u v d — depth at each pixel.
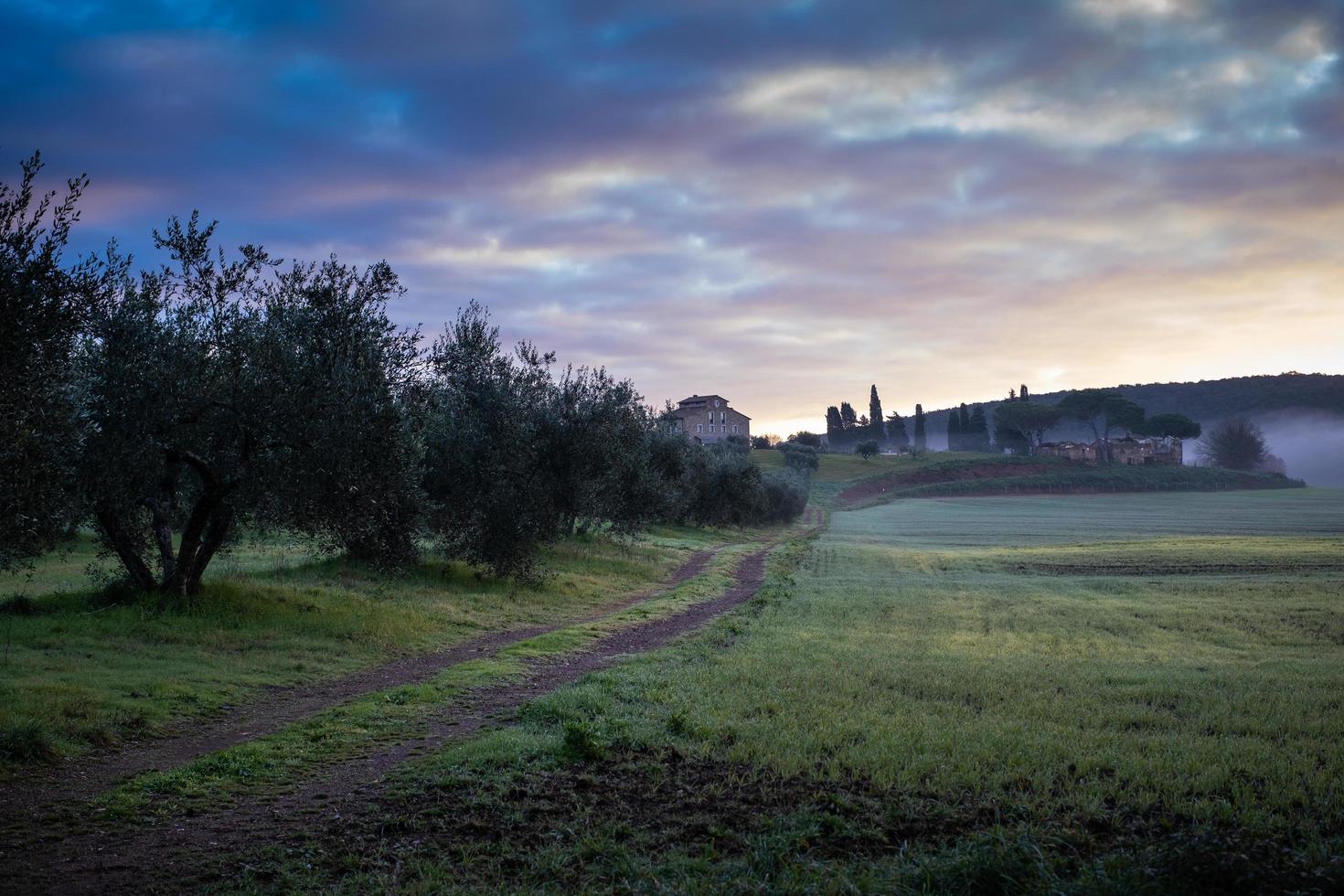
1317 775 9.62
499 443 31.73
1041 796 9.23
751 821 8.63
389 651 19.47
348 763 11.14
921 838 8.17
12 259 11.91
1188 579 36.00
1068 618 25.36
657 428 57.09
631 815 8.96
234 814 9.27
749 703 13.70
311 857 8.05
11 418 11.98
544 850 7.92
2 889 7.33
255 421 18.78
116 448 17.44
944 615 26.12
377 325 21.02
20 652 15.36
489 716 13.80
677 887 6.94
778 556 52.31
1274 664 17.66
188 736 12.42
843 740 11.48
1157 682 15.37
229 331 19.48
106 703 12.91
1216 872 6.49
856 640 21.25
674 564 44.91
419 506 24.12
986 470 179.88
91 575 21.12
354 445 19.45
